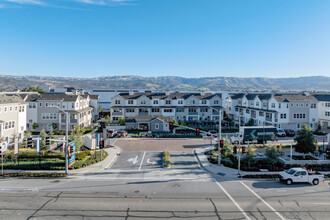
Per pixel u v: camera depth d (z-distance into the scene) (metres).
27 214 16.09
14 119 42.91
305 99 56.78
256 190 21.64
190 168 29.09
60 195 19.94
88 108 65.69
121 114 65.88
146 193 20.62
